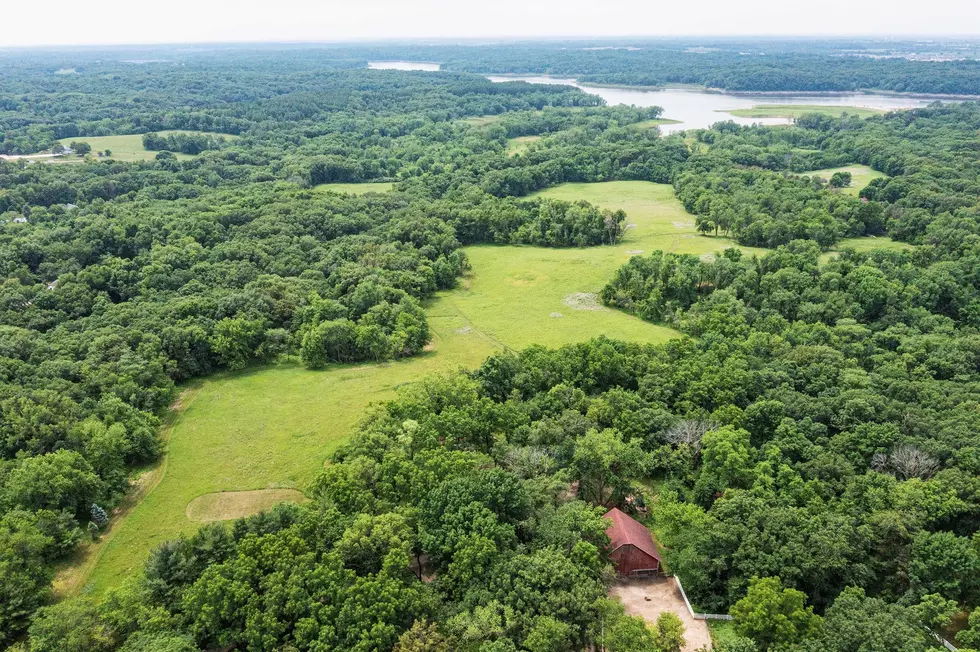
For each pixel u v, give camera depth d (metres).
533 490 71.44
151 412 99.50
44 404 89.38
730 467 75.44
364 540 61.72
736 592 61.44
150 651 51.59
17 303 119.31
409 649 52.34
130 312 118.81
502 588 58.12
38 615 59.97
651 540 70.44
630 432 86.06
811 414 86.12
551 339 129.75
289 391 111.19
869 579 62.66
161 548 62.50
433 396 92.56
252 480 87.50
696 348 108.56
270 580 57.41
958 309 126.31
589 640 56.28
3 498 73.25
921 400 88.75
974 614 54.03
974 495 67.88
